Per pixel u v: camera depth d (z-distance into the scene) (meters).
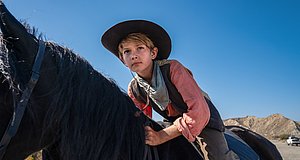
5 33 1.68
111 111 1.94
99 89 1.95
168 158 2.08
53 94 1.79
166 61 2.18
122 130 1.93
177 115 2.28
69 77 1.86
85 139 1.84
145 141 2.01
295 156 22.91
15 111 1.63
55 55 1.86
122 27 2.19
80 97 1.86
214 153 2.20
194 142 2.26
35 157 1.96
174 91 2.15
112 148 1.88
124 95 2.11
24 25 1.84
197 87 2.13
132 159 1.94
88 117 1.86
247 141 3.25
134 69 2.14
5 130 1.63
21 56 1.71
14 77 1.62
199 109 2.02
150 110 2.44
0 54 1.61
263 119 113.62
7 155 1.70
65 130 1.80
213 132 2.21
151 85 2.18
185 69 2.18
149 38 2.25
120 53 2.29
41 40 1.86
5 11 1.69
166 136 2.05
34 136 1.77
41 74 1.75
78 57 1.97
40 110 1.76
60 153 1.87
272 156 3.18
